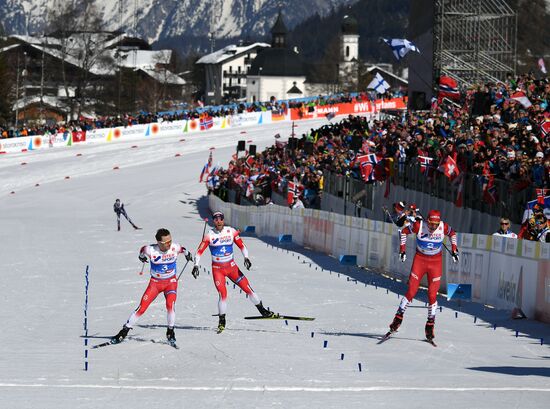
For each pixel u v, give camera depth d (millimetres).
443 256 33062
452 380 17141
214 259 24016
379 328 24438
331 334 23250
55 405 14953
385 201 52000
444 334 23625
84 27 191500
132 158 115688
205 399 15453
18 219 74562
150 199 90812
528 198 35000
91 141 126938
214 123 136000
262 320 25734
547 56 121188
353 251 43250
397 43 64312
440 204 45531
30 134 126312
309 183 61375
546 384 16781
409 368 18703
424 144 49156
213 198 80875
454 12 85750
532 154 40562
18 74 182250
